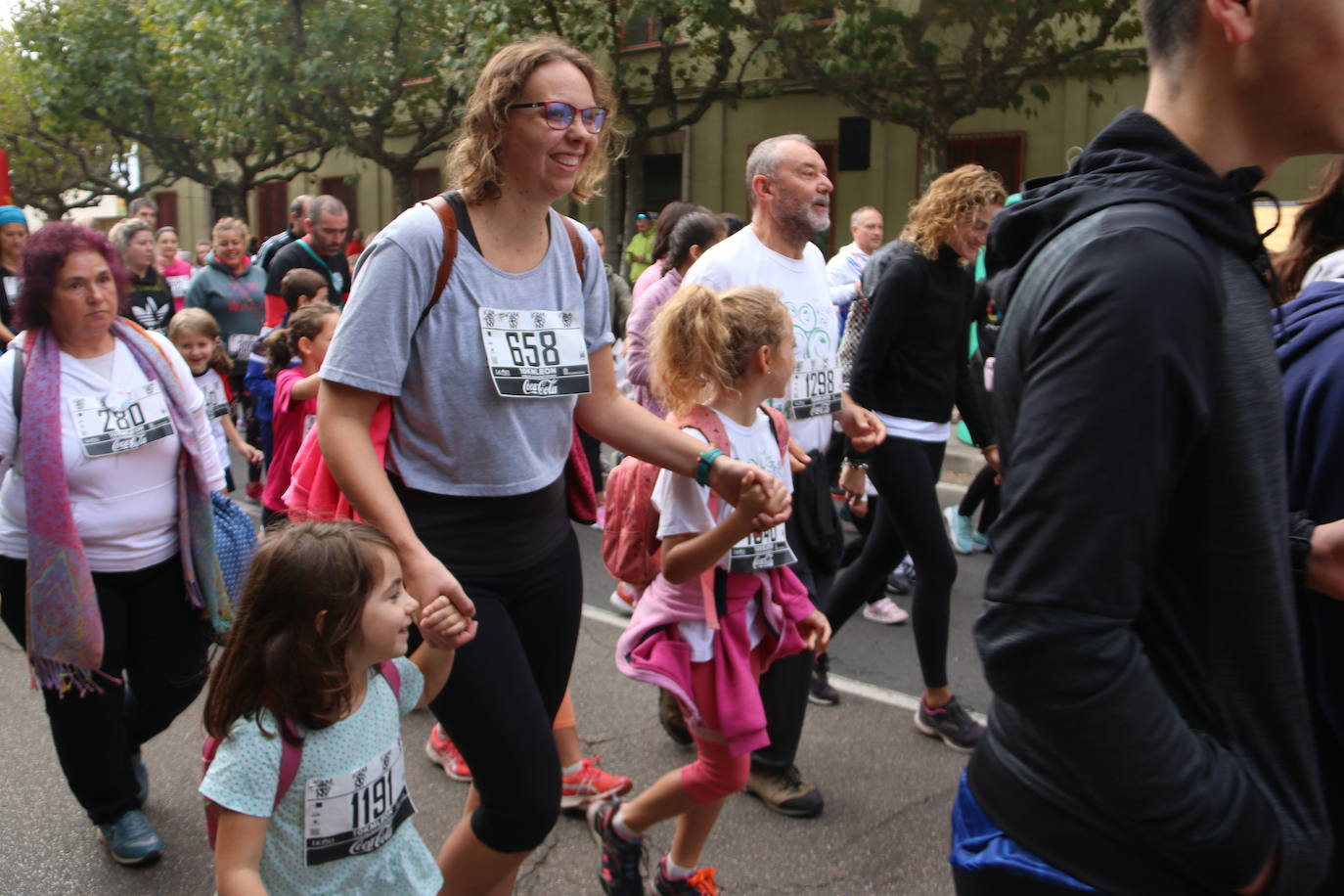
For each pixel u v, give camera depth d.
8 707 4.05
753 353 2.60
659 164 17.17
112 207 33.22
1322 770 1.47
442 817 3.25
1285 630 1.11
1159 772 1.05
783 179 3.32
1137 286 1.05
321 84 16.05
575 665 4.45
